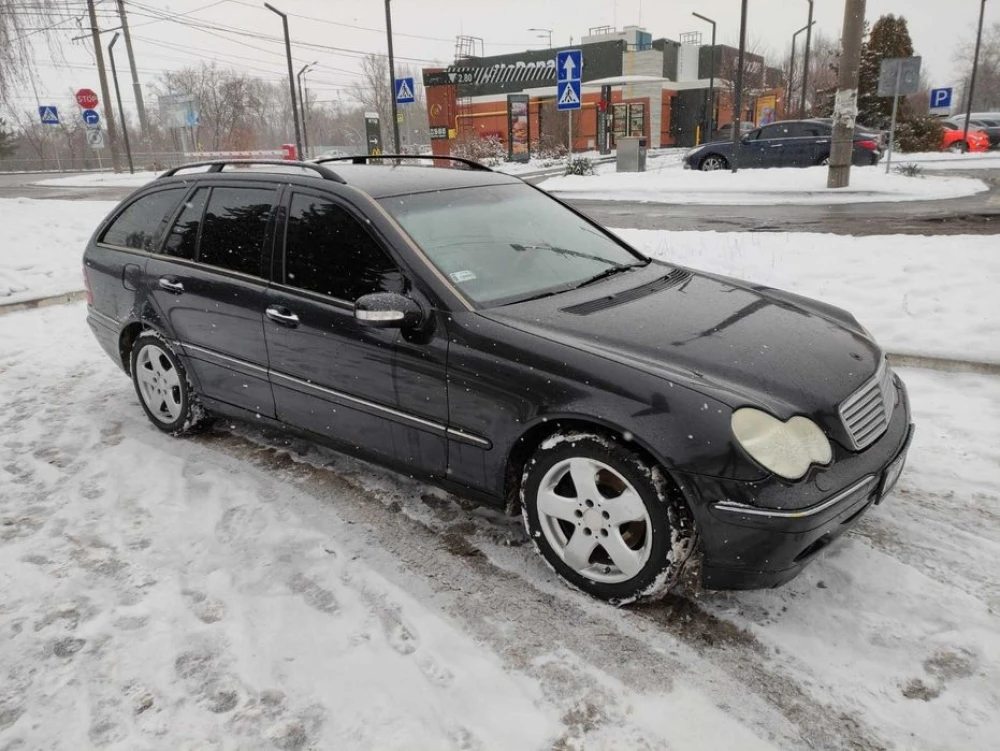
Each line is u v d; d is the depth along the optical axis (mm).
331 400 3713
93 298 5102
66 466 4379
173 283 4387
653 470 2723
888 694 2477
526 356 2990
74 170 46781
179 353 4480
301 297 3734
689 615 2887
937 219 11016
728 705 2461
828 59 50406
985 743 2275
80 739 2400
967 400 4715
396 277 3404
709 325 3195
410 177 4062
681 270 4125
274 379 3959
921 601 2908
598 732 2373
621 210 14562
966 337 5398
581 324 3133
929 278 6691
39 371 6176
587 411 2801
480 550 3383
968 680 2514
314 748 2340
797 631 2781
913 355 5266
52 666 2723
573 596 3027
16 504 3939
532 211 4168
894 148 27500
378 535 3527
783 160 19703
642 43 42781
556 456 2951
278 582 3188
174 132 50656
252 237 4043
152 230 4695
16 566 3357
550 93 42281
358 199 3643
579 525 2965
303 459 4352
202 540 3537
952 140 29094
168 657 2752
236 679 2635
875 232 10094
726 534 2613
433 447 3365
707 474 2590
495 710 2471
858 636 2740
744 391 2699
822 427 2723
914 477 3875
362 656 2729
